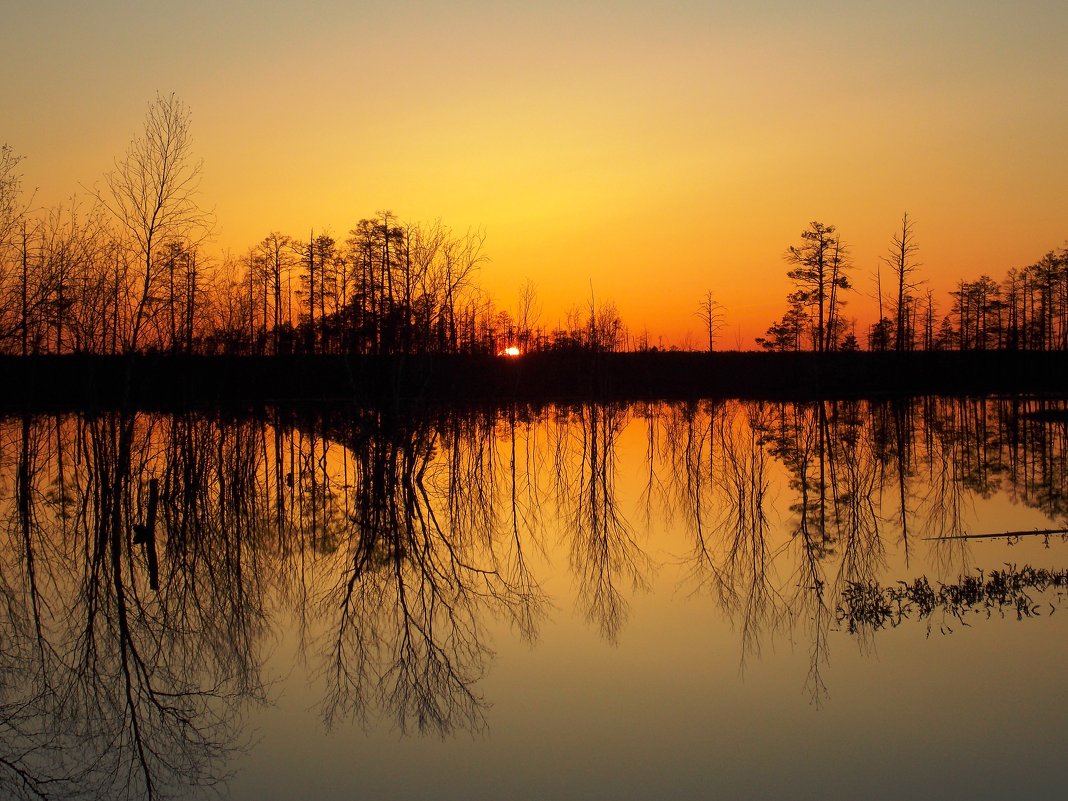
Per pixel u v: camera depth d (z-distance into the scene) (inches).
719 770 343.6
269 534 850.1
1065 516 812.0
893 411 2074.3
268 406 1911.9
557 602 593.3
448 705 415.8
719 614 547.2
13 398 1565.0
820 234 2294.5
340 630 544.7
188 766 362.6
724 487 1059.3
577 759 357.1
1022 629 486.0
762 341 2874.0
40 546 783.7
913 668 437.4
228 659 497.7
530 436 1674.5
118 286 967.6
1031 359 2847.0
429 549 778.8
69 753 382.6
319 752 372.5
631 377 2832.2
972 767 341.1
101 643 531.2
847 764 346.0
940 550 678.5
